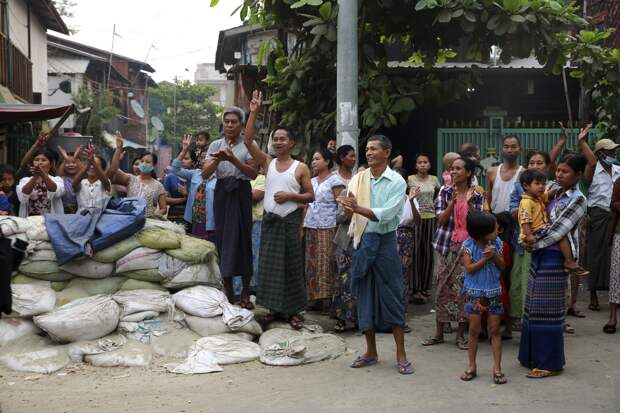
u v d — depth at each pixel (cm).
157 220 675
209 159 635
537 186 516
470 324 498
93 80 3088
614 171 738
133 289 618
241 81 1166
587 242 767
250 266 644
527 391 467
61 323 544
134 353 543
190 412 430
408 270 729
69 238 596
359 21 891
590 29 1356
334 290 647
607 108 1045
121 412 431
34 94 1973
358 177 527
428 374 511
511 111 1282
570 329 639
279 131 607
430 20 897
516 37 866
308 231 681
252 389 478
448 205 604
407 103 896
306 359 542
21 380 502
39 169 685
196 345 555
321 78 930
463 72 1045
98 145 2639
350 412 429
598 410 427
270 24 946
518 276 604
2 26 1606
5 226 595
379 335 638
